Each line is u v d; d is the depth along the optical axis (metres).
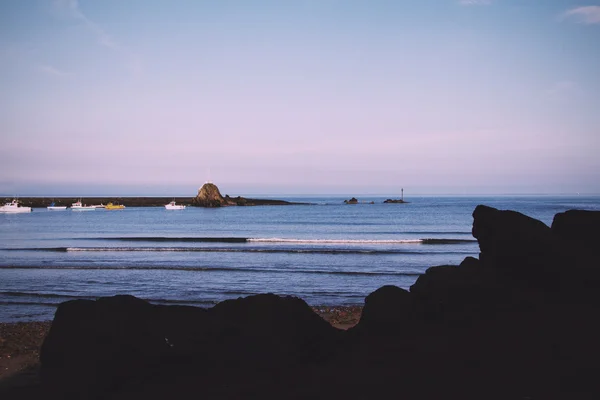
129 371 6.55
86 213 129.25
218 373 6.82
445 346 7.35
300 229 67.94
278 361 7.14
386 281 24.25
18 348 11.52
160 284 22.98
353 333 8.77
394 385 6.10
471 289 8.88
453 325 8.22
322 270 27.95
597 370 6.00
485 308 8.50
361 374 6.61
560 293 8.77
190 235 58.09
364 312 9.08
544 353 6.63
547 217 89.88
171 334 7.04
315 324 8.41
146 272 26.86
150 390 6.32
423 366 6.66
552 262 8.98
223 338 7.37
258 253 37.03
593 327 7.34
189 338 7.09
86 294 20.42
